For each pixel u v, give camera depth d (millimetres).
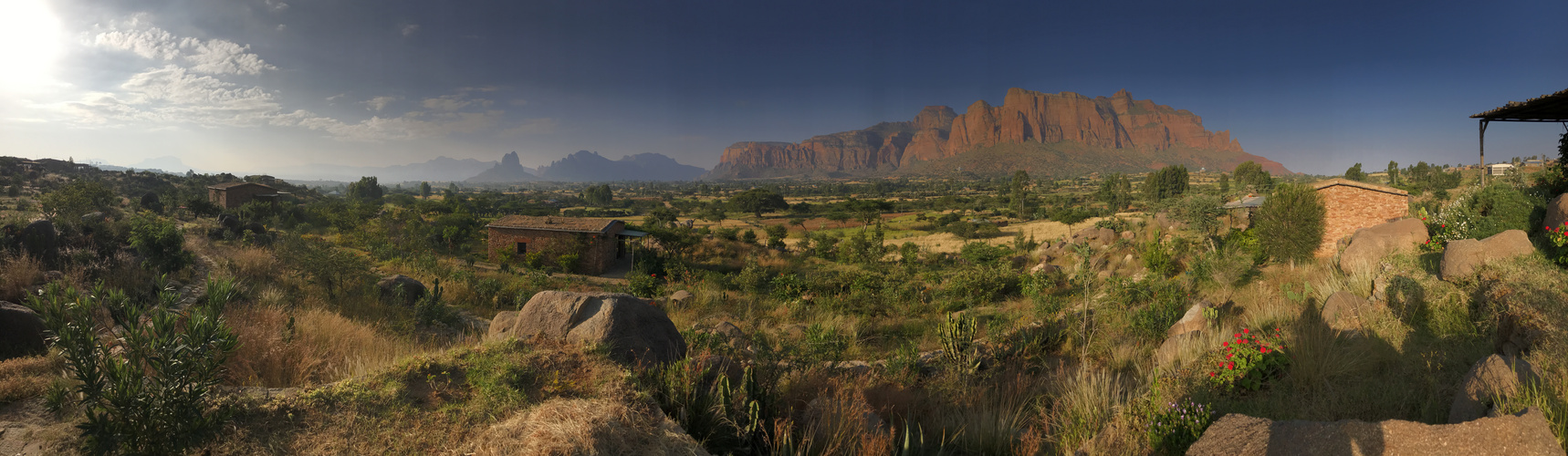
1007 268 26281
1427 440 3186
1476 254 7812
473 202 111438
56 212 26078
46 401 3555
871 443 4945
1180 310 12461
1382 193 18031
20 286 10156
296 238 18531
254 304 10922
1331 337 7117
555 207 140875
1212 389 6172
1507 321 5781
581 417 3777
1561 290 6051
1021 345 10531
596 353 5410
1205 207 23438
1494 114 13109
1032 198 141875
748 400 5125
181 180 92312
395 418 3859
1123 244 29922
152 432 3217
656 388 5016
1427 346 6465
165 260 14031
